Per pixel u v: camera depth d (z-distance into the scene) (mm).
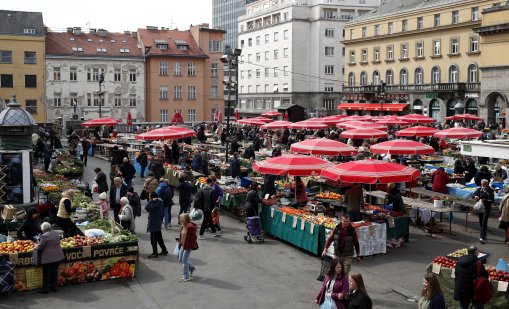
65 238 14719
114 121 42938
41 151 33781
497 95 58906
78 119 63344
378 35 78875
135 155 33844
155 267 14836
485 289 10477
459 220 20547
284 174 17547
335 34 96500
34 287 13016
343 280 10023
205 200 17938
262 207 18453
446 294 11781
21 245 13195
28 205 19047
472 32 65562
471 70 66312
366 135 28922
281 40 99625
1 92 64375
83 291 12992
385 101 77625
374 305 12141
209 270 14648
